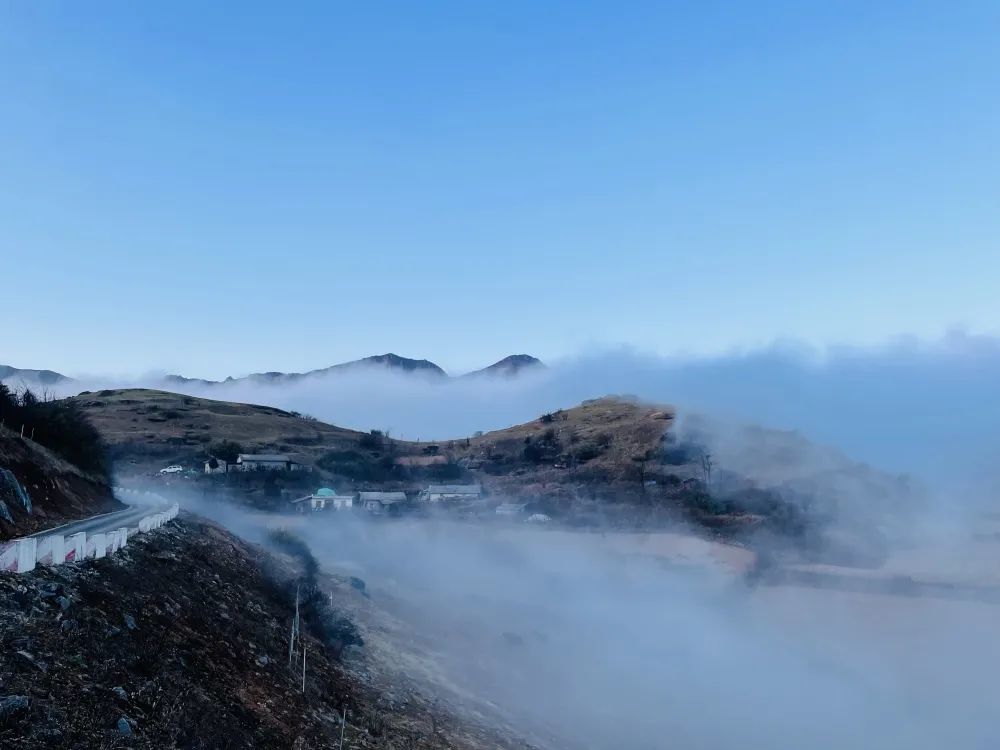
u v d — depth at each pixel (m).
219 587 29.52
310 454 157.62
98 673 15.07
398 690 31.31
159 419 174.88
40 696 13.01
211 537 40.75
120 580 21.86
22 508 31.80
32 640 14.89
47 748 11.83
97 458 56.72
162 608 21.88
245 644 24.09
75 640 15.90
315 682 25.09
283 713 20.11
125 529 27.75
